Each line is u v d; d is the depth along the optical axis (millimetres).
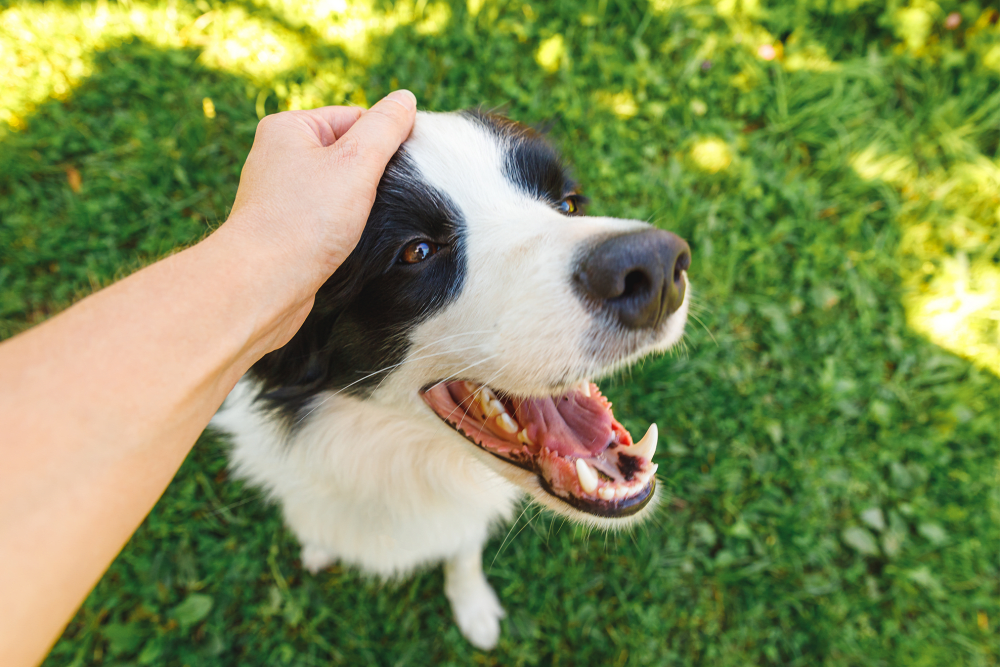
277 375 1703
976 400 3203
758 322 3303
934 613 2777
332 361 1661
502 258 1399
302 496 1997
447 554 2252
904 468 3051
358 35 3664
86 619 2373
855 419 3168
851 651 2631
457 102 3529
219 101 3387
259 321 1026
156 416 827
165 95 3389
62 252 2953
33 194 3094
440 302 1481
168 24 3584
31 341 787
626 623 2637
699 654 2662
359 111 1594
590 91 3740
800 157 3855
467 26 3713
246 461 2070
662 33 3973
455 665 2520
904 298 3455
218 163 3246
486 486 2039
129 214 3080
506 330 1348
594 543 2750
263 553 2654
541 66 3773
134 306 881
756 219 3525
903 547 2887
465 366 1471
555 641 2568
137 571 2480
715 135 3730
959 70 4105
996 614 2801
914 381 3246
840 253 3482
